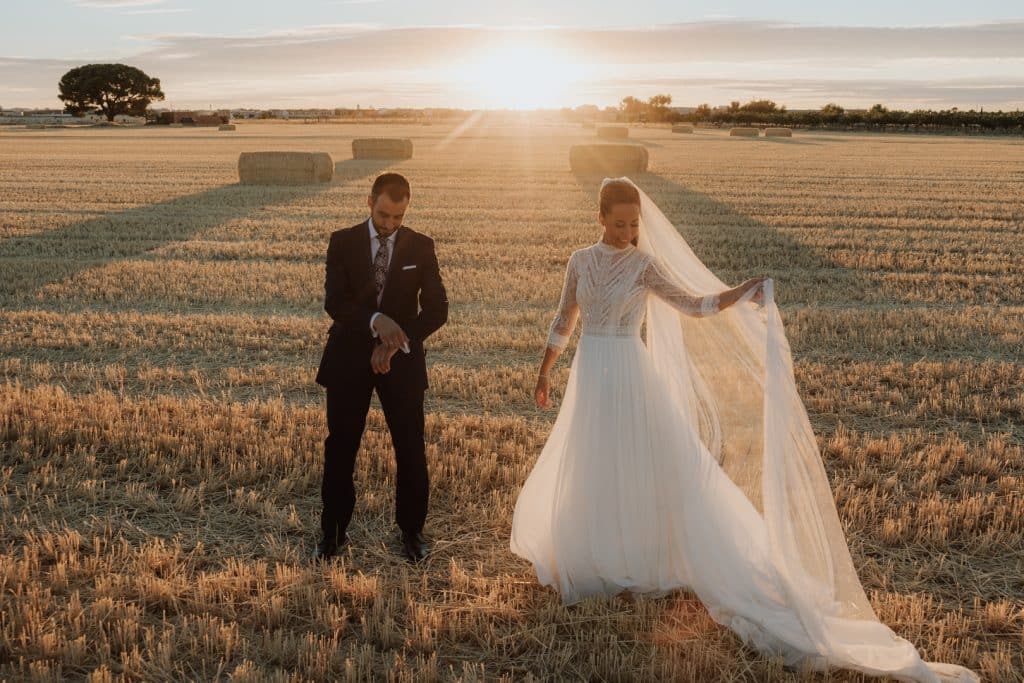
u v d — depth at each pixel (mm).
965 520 4793
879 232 16906
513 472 5418
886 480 5508
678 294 3932
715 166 33406
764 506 3736
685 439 3979
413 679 3455
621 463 3971
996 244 15492
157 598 4004
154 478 5418
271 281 12055
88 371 7852
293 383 7543
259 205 20562
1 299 10859
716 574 3812
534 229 16844
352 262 4238
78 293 11211
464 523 4883
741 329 4055
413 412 4379
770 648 3666
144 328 9398
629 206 3879
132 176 28531
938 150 46125
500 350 8742
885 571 4359
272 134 68312
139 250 14438
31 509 4992
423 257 4316
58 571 4109
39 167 32000
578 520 4031
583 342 4066
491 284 11836
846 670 3561
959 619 3902
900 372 7801
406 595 4016
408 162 35000
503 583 4219
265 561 4398
